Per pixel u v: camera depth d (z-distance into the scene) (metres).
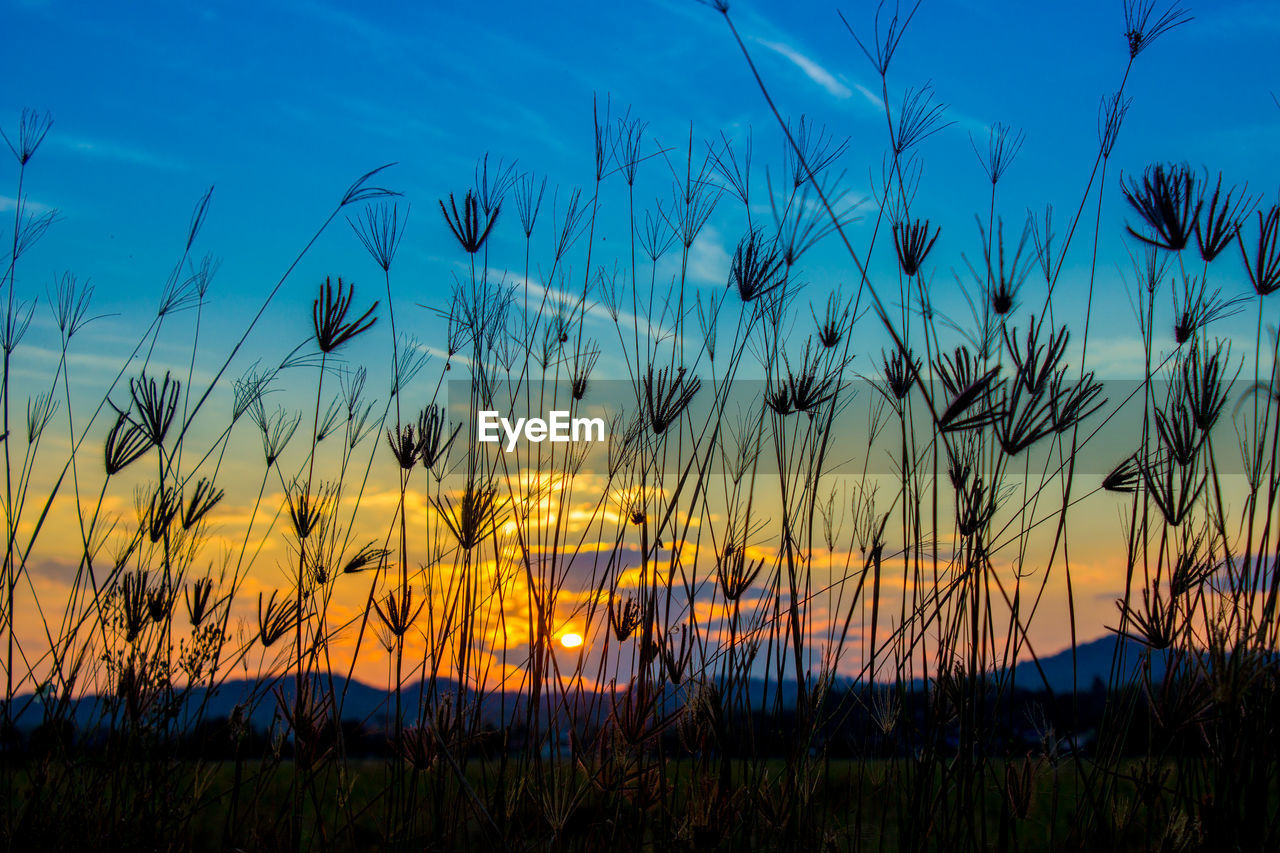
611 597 3.17
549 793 2.90
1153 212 2.78
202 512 3.21
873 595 3.17
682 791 3.24
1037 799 3.30
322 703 3.00
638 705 2.63
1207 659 2.54
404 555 3.19
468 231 3.21
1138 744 2.97
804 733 2.99
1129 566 2.89
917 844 2.87
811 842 2.92
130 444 3.09
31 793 2.80
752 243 3.11
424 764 2.99
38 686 2.94
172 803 2.91
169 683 2.95
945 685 2.90
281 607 3.12
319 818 2.92
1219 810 2.58
